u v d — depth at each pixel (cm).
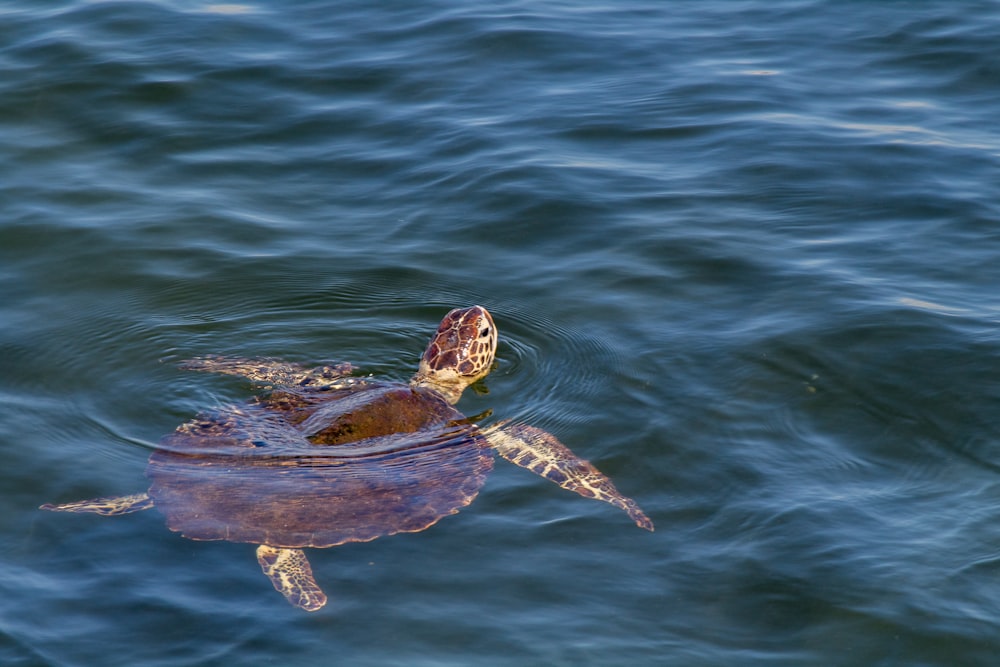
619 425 2767
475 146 4256
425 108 4575
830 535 2331
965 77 4797
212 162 4169
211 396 2912
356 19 5428
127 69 4766
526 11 5547
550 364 3095
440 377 3030
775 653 2045
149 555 2306
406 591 2214
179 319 3275
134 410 2834
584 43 5178
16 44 4969
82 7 5438
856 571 2223
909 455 2616
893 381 2878
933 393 2822
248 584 2234
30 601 2147
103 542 2334
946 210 3772
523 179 4003
